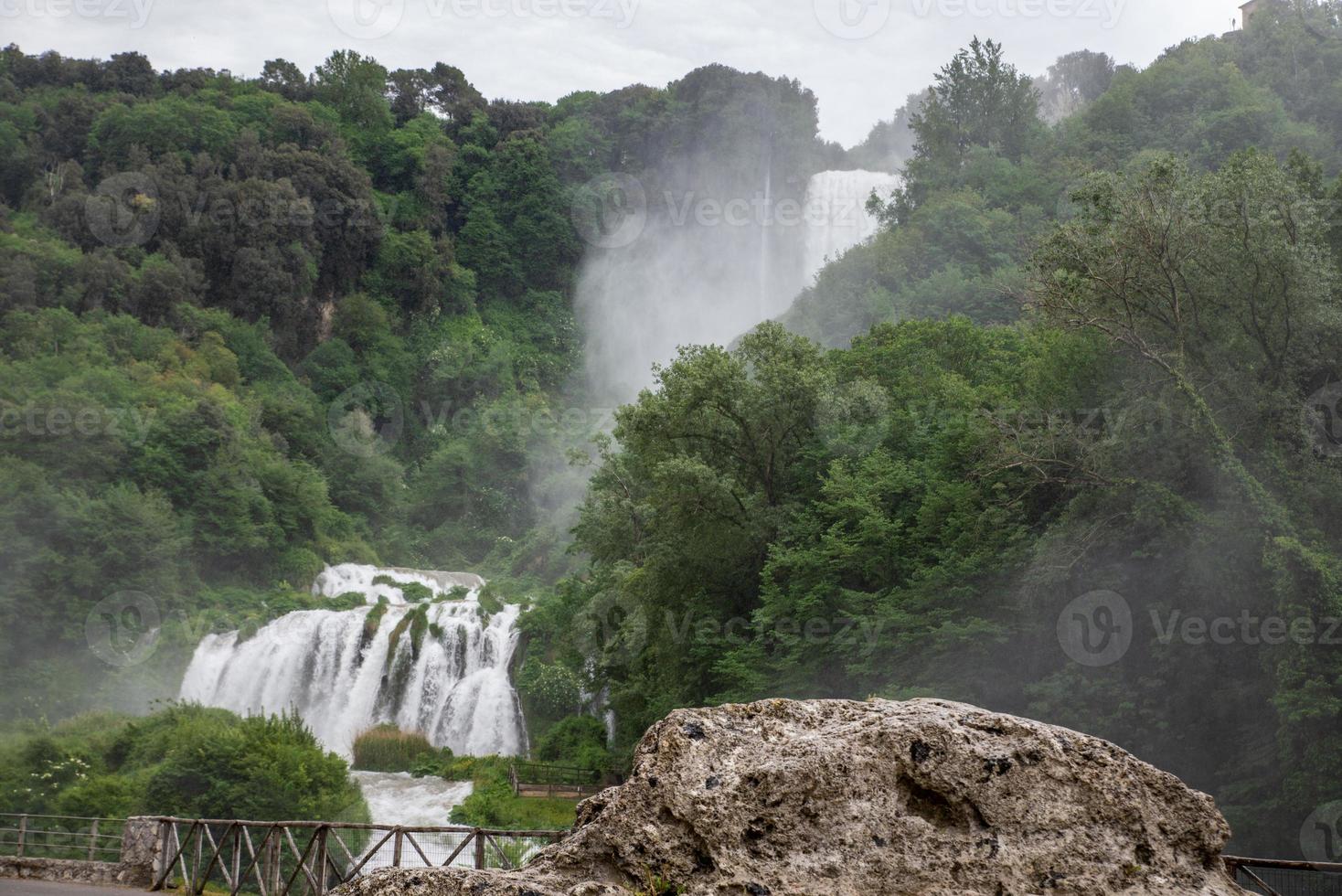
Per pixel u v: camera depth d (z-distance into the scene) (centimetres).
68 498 8625
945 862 573
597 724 6750
